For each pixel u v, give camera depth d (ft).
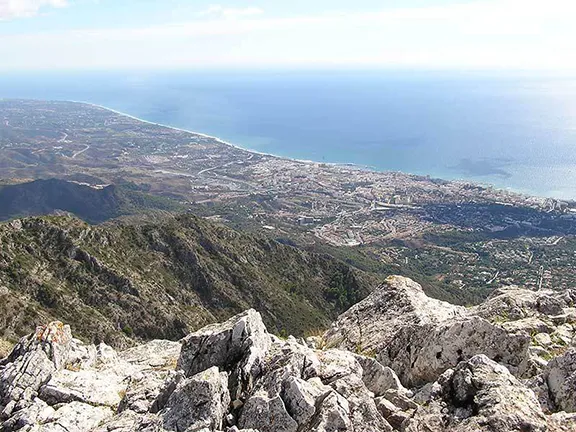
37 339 61.67
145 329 264.52
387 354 57.36
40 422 46.93
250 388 44.75
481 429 33.22
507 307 66.49
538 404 35.60
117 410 48.98
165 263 334.65
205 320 297.74
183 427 38.70
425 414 37.81
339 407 38.27
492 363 39.70
